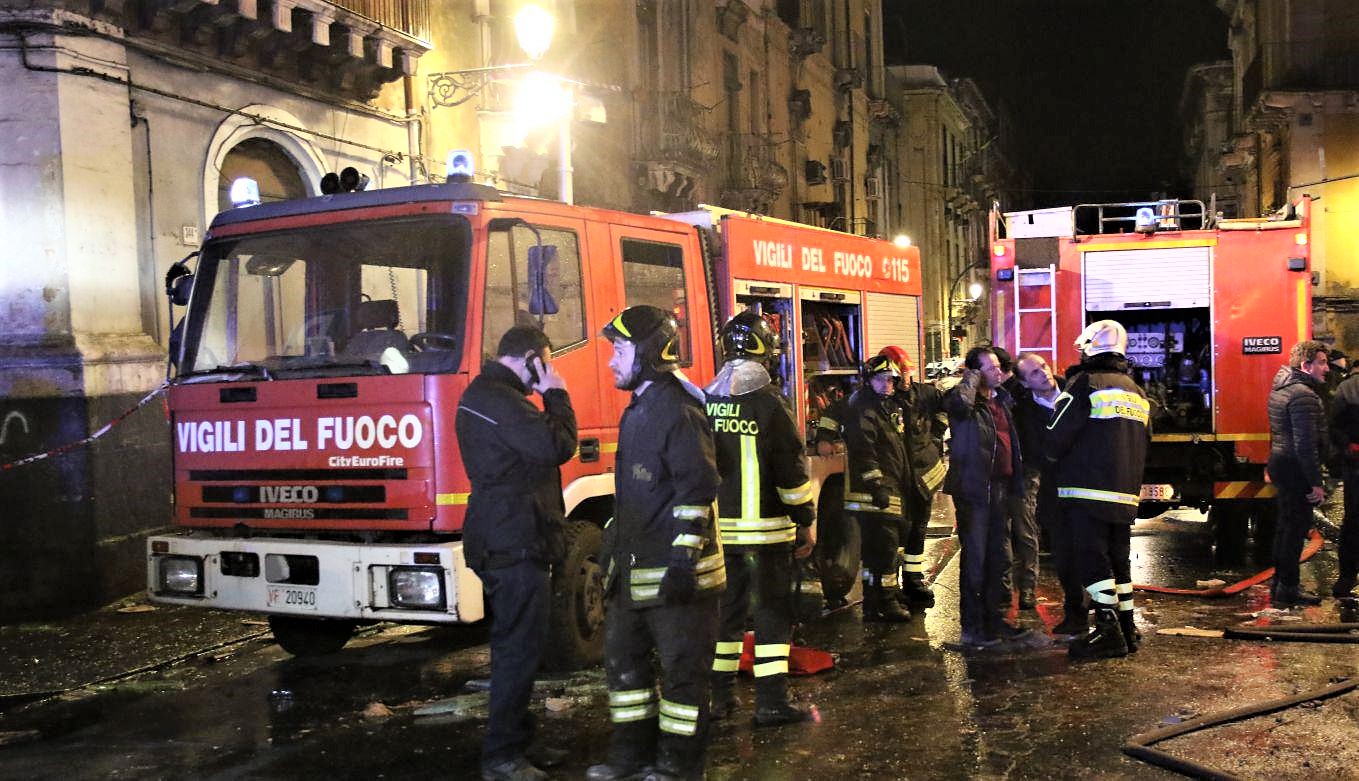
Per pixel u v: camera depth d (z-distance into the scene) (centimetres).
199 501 680
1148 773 486
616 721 479
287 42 1227
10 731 599
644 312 473
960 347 4900
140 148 1046
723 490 555
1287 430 802
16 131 937
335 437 635
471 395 506
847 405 810
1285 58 3084
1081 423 674
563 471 665
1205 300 1031
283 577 638
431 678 683
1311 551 1023
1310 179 3034
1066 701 592
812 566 881
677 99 2352
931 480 840
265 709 628
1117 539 684
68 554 916
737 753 525
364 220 646
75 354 928
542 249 628
